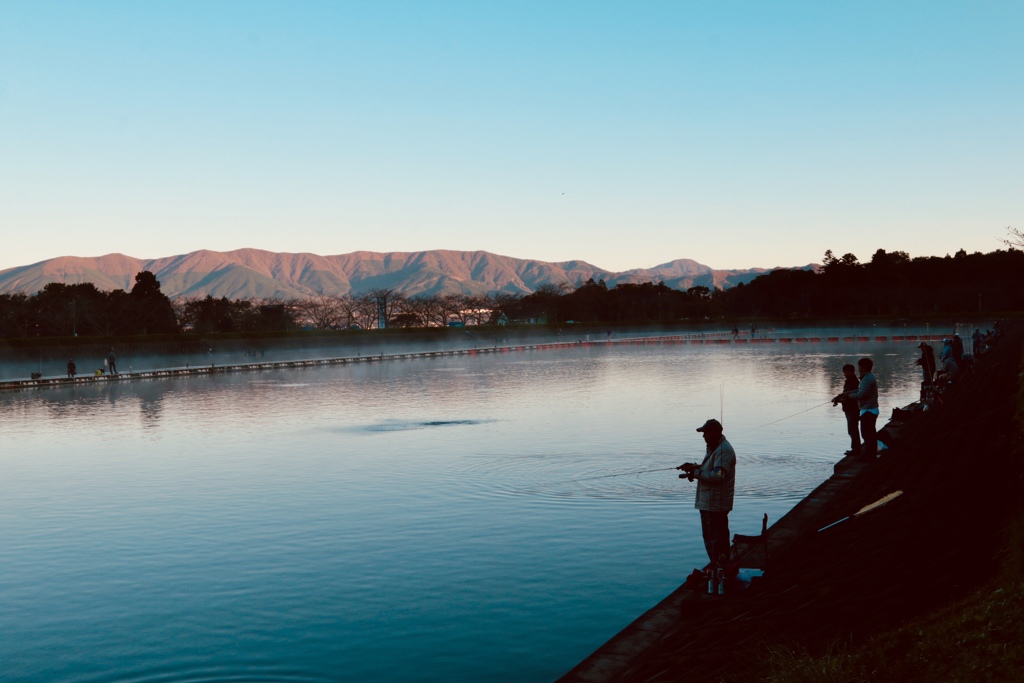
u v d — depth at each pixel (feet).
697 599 33.53
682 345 404.77
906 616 25.12
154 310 425.69
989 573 25.80
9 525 58.08
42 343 282.97
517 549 48.85
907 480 48.62
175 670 33.17
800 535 43.24
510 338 481.05
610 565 45.44
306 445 93.76
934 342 356.79
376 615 38.73
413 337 431.43
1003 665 19.10
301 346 380.58
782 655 23.90
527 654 34.09
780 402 129.70
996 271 622.13
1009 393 78.13
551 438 93.76
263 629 37.35
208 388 191.83
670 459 77.77
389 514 58.39
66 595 42.68
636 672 27.71
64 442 102.53
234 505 62.80
